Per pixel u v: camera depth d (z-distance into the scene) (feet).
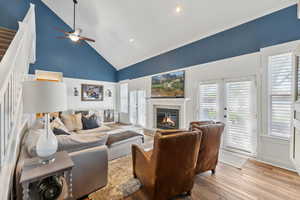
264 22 8.97
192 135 5.03
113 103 23.99
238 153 10.07
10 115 4.18
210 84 11.75
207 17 10.57
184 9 10.61
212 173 7.42
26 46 7.68
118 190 5.98
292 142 5.39
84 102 20.76
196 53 12.81
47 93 4.05
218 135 7.11
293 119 5.27
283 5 8.21
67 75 19.08
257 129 9.23
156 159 4.58
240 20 9.94
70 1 15.31
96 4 13.94
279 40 8.40
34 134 5.97
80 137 5.97
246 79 9.75
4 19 14.28
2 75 3.48
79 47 20.10
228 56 10.71
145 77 18.33
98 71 22.12
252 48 9.49
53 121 9.84
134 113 20.40
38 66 16.83
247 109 9.70
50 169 3.88
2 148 3.33
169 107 15.15
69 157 4.61
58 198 4.20
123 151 9.45
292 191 6.01
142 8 12.06
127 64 21.57
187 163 5.20
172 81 14.79
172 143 4.56
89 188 5.57
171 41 14.19
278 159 8.32
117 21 14.78
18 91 5.27
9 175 3.68
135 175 6.61
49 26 17.44
